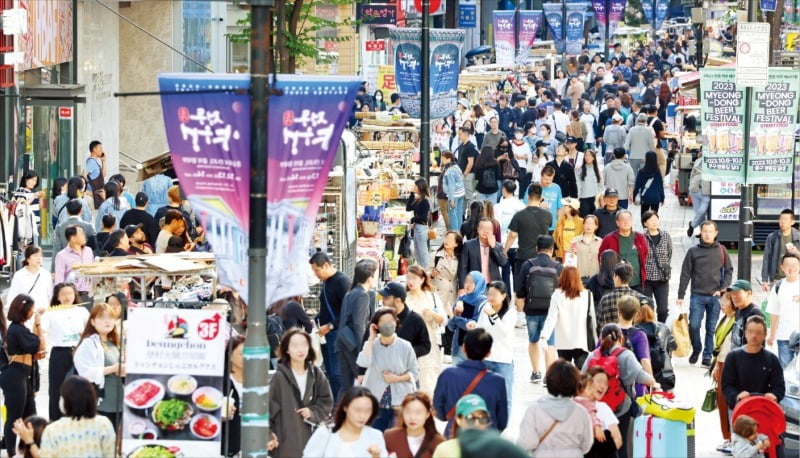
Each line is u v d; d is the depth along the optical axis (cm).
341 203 4022
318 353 3169
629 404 2761
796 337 3222
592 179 5719
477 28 16875
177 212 3853
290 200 2166
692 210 7075
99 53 6131
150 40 6862
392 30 5219
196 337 2292
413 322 2938
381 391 2739
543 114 7781
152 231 4069
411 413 2217
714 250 3884
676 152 7956
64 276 3603
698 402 3547
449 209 5575
